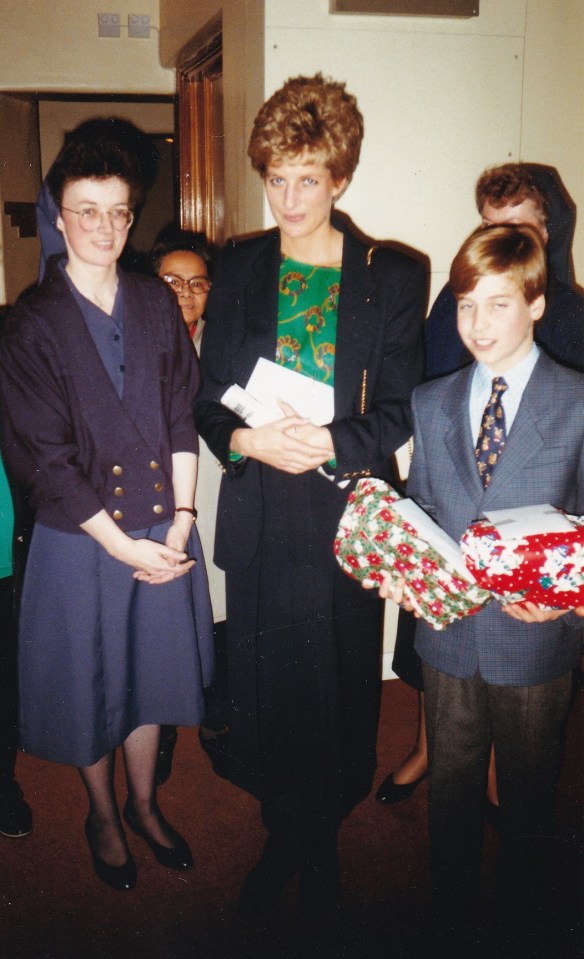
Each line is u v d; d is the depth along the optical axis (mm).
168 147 5383
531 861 1663
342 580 1785
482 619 1557
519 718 1582
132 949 1829
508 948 1727
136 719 1937
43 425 1680
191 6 4016
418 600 1516
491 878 2008
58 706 1818
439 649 1623
